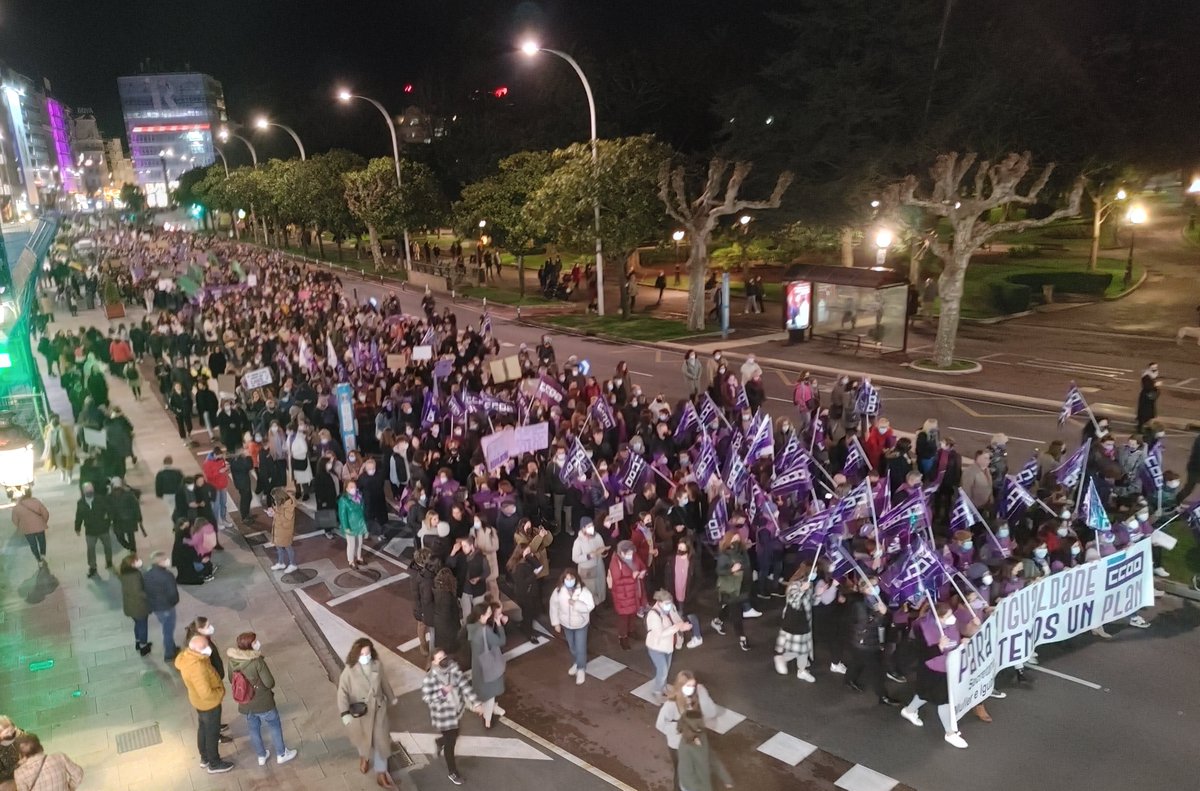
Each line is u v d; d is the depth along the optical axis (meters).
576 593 10.70
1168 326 30.73
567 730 9.96
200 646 9.16
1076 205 23.69
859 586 10.40
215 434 21.27
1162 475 14.37
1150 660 10.89
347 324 28.38
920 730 9.70
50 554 14.92
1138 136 39.47
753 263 49.59
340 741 9.82
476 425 17.02
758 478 14.29
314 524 16.28
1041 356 27.30
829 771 9.05
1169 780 8.73
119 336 27.69
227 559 14.74
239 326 29.16
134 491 14.23
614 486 14.34
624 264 35.62
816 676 10.88
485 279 51.31
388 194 51.06
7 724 7.88
